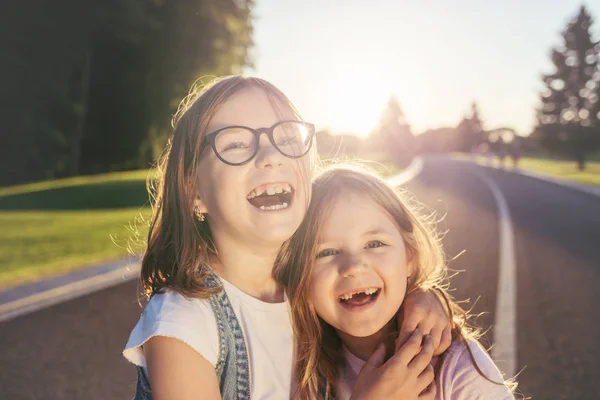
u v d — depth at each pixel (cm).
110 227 1220
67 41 3412
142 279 163
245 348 149
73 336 516
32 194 2197
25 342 500
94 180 2762
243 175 145
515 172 3856
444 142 11194
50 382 416
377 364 157
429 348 152
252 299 154
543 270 767
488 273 744
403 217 171
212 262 158
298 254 163
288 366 159
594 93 5800
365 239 162
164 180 161
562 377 404
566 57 5925
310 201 165
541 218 1371
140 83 3700
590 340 477
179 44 3572
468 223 1243
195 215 157
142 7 3425
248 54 3772
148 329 139
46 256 884
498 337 487
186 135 152
